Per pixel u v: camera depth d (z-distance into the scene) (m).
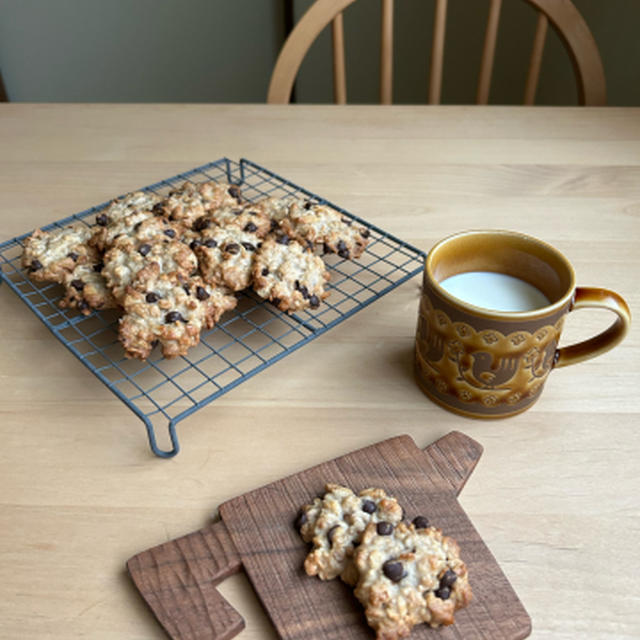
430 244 0.55
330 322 0.46
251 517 0.35
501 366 0.38
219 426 0.40
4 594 0.32
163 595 0.32
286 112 0.75
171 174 0.64
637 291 0.50
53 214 0.58
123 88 1.41
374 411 0.42
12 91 1.41
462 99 1.28
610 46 1.11
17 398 0.42
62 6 1.28
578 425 0.41
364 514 0.34
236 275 0.45
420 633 0.30
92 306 0.44
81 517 0.36
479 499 0.37
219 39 1.32
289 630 0.30
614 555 0.34
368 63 1.27
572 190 0.62
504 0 1.13
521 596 0.32
